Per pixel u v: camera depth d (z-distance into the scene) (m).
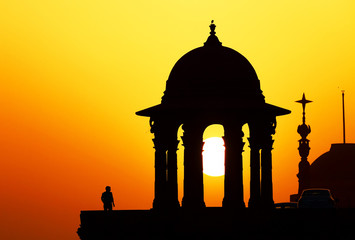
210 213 121.31
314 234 117.94
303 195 160.12
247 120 125.88
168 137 127.56
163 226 122.19
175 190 128.12
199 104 124.81
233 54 127.31
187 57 127.56
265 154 127.25
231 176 124.81
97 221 125.38
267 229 119.19
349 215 117.88
